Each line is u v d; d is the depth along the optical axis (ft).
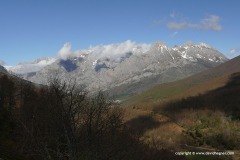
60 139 68.08
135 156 90.89
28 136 67.72
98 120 70.13
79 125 70.28
